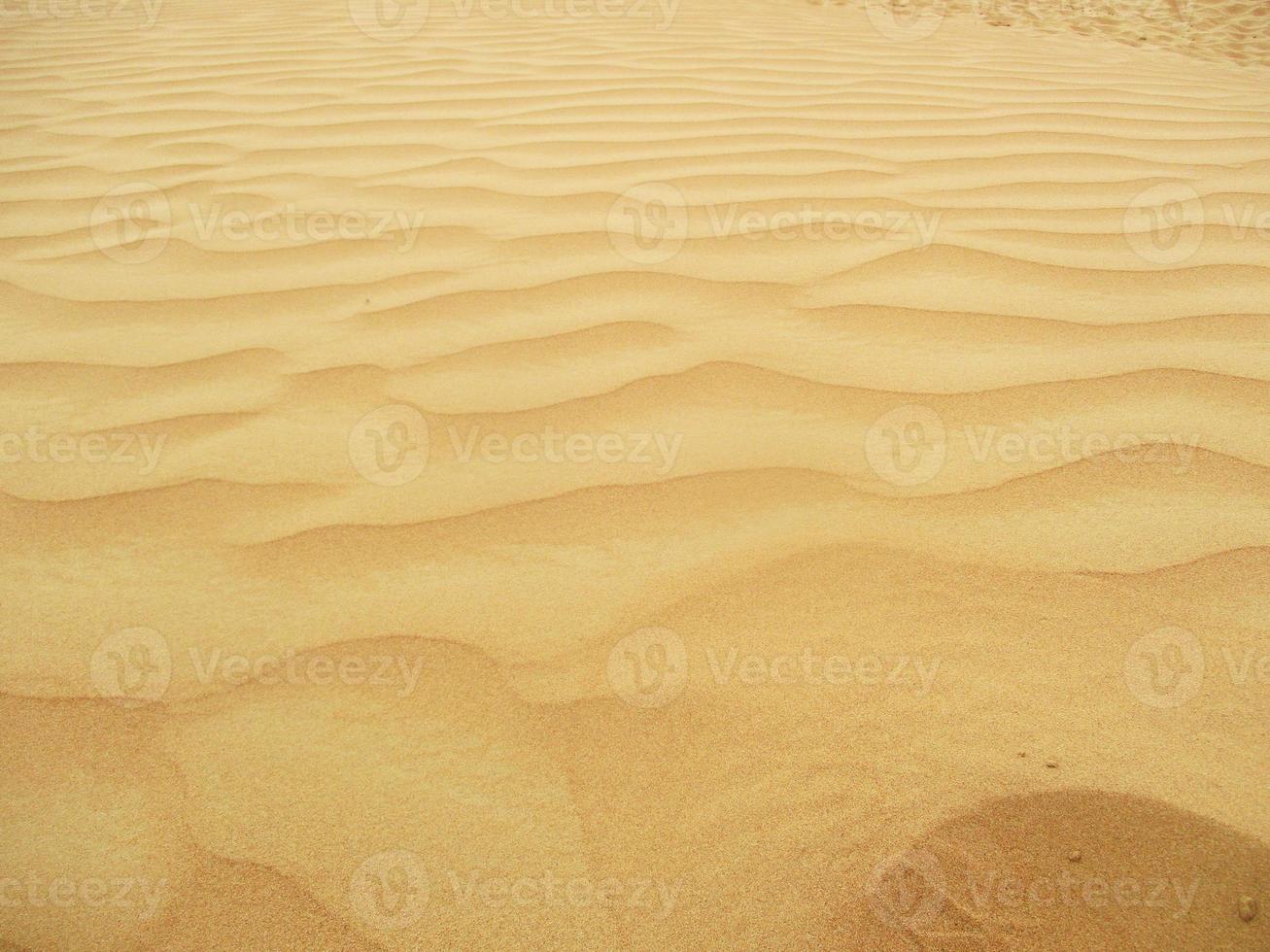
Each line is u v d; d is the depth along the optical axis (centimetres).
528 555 145
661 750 114
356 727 118
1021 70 450
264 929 97
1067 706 118
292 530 150
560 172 301
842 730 115
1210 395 180
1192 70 473
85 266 245
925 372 189
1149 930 94
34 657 128
